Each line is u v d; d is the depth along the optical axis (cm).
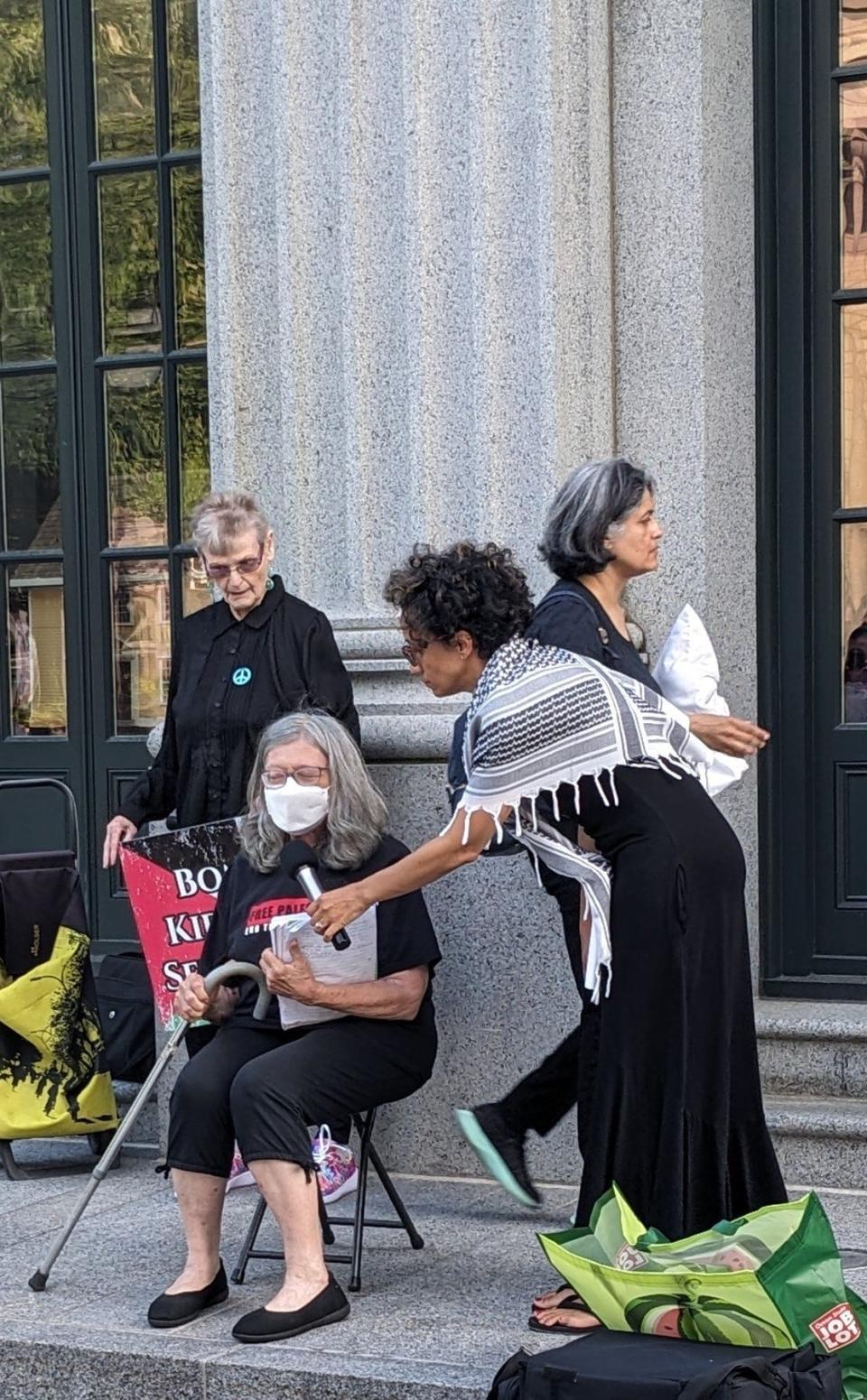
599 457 550
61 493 688
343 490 564
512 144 541
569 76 543
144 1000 588
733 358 568
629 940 387
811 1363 324
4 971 567
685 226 550
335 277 562
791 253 574
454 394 550
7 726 692
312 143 563
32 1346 413
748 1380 311
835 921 573
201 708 518
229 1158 431
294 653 513
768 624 578
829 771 573
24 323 691
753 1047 401
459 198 547
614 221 558
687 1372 321
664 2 548
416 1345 400
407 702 548
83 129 679
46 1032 564
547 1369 325
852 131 569
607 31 552
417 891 450
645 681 409
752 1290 334
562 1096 426
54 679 693
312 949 437
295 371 567
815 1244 341
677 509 552
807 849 575
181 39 666
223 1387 394
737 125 571
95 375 682
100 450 682
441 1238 482
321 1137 508
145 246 675
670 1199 386
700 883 388
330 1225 470
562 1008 525
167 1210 525
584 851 406
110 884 679
